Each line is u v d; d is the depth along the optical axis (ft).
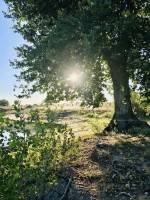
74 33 75.77
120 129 88.38
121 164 56.03
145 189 49.32
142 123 89.30
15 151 34.73
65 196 45.80
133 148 64.49
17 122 35.65
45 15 87.51
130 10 85.81
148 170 54.03
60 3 86.43
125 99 91.40
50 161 39.29
